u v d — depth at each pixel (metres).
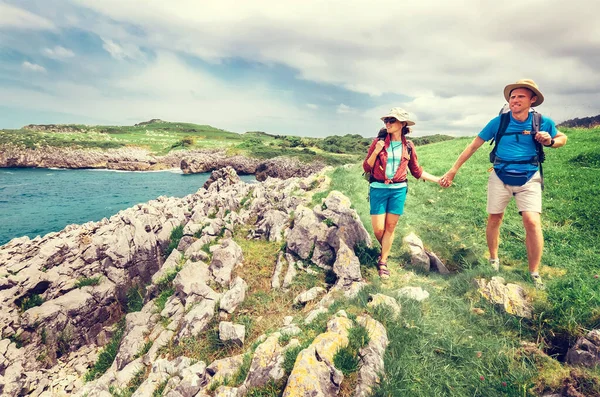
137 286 12.12
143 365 6.86
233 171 22.92
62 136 99.69
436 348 4.23
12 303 10.50
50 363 9.84
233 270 8.38
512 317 4.59
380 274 6.25
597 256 6.05
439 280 6.09
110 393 6.42
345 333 4.31
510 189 5.15
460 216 9.01
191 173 78.50
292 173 77.94
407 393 3.62
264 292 7.44
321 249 7.72
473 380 3.77
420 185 12.23
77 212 32.47
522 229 7.71
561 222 7.87
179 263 10.25
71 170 72.75
